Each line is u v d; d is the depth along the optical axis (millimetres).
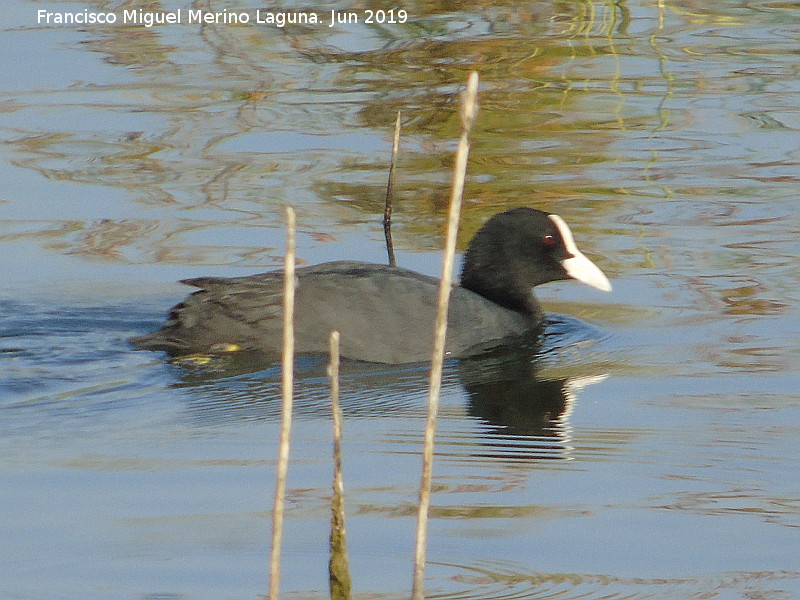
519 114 18984
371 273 12531
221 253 14453
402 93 19719
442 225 15336
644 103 19328
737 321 12930
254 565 7555
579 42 21891
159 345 12180
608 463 9430
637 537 8008
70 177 16609
